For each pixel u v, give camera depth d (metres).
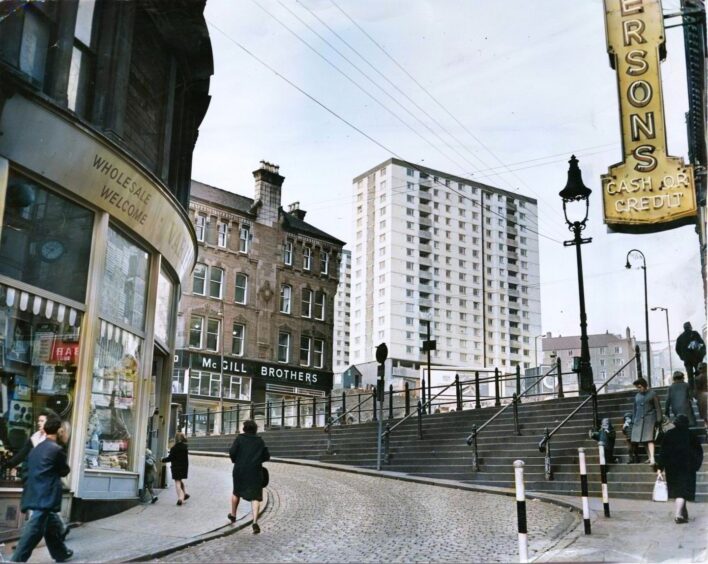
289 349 50.00
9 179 9.96
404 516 11.48
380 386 20.14
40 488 7.43
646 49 13.48
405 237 126.19
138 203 12.51
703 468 12.48
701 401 13.66
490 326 131.62
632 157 13.31
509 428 18.78
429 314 126.25
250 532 10.16
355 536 9.59
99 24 12.16
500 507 12.51
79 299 11.20
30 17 10.52
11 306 9.92
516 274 136.50
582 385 19.56
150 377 13.70
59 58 10.77
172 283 16.48
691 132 15.09
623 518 10.30
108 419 12.12
